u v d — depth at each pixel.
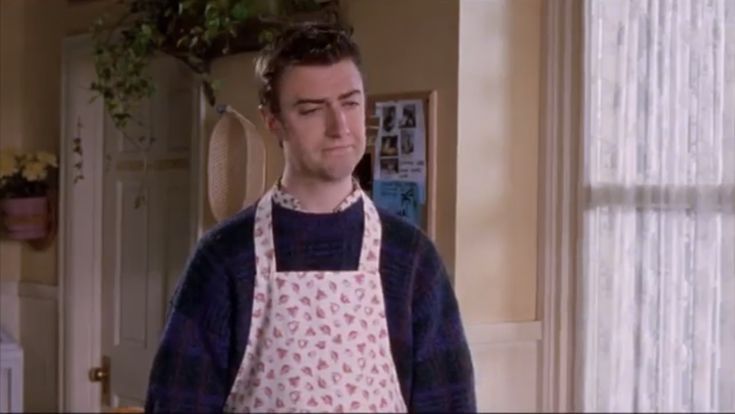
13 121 3.33
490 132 2.33
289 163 1.28
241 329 1.25
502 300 2.35
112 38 3.00
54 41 3.29
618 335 2.26
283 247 1.27
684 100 2.15
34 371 3.36
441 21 2.30
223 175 2.61
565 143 2.35
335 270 1.27
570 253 2.35
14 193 3.29
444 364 1.29
